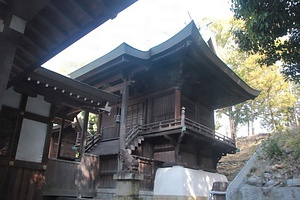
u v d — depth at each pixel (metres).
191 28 11.80
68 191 10.47
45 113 8.43
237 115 28.28
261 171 6.03
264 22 7.39
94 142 16.67
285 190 4.95
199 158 16.06
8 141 7.41
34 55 4.66
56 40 4.25
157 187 13.67
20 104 7.83
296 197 4.77
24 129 7.79
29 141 7.84
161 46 13.13
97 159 12.48
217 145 16.08
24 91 7.93
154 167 14.28
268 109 28.25
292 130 7.84
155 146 15.36
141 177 10.20
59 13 3.84
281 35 7.81
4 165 7.17
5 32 3.46
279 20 7.41
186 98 16.23
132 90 16.97
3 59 3.37
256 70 24.72
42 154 8.09
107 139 16.94
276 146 6.51
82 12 3.77
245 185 5.73
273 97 25.91
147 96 16.45
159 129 13.85
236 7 8.33
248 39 8.81
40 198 7.82
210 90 17.88
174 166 13.72
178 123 13.46
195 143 15.47
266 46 8.41
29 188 7.62
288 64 8.84
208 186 14.86
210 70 15.04
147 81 16.22
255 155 6.85
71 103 9.02
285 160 6.06
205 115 18.19
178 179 13.08
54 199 9.98
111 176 13.05
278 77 24.20
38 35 4.23
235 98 19.06
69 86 7.74
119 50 13.13
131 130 14.98
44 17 3.92
